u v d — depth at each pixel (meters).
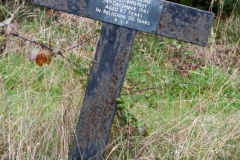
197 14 1.13
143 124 1.36
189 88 1.64
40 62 1.19
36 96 1.36
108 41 1.16
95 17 1.15
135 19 1.14
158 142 1.30
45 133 1.25
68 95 1.31
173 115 1.44
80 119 1.21
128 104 1.42
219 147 1.28
